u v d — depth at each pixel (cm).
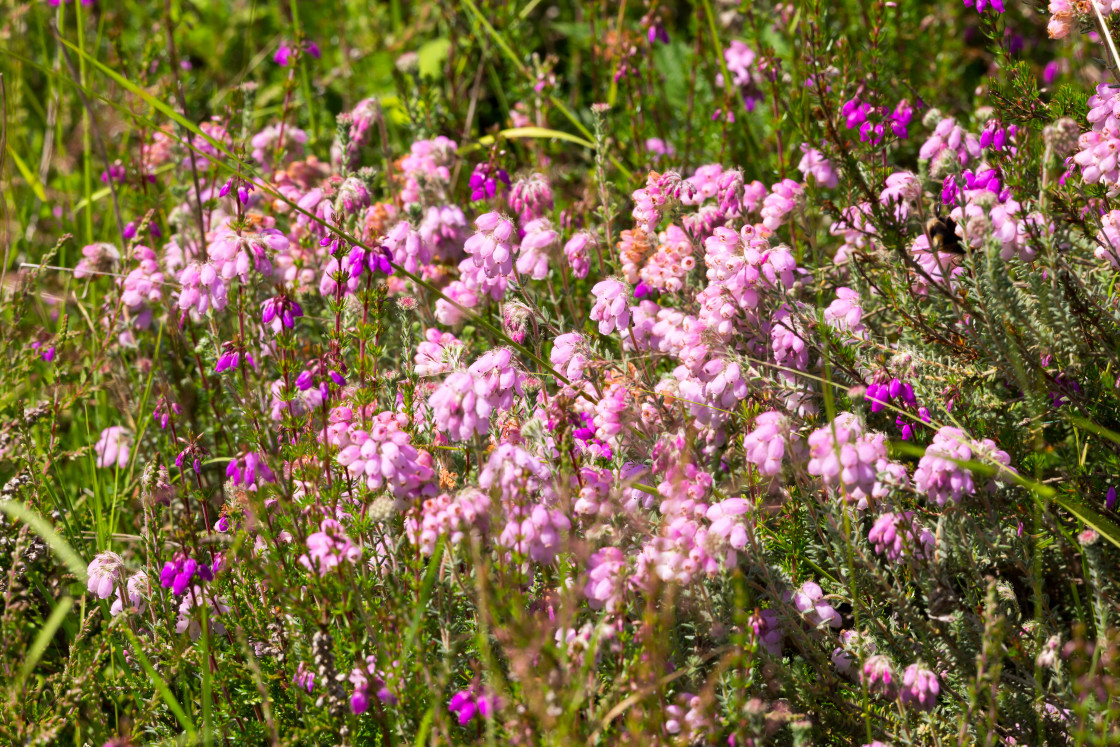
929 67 686
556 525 324
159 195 657
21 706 351
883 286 430
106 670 388
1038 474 361
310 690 352
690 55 676
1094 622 371
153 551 396
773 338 414
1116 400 391
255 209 591
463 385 358
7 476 502
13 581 374
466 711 314
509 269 433
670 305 520
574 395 380
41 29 743
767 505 411
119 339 525
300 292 529
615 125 709
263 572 352
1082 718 304
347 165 522
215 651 383
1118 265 393
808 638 357
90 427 571
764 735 328
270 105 832
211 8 890
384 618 332
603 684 343
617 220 599
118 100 770
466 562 337
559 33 842
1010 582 420
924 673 334
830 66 556
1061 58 639
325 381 377
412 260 488
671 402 407
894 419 423
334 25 852
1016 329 382
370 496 369
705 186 479
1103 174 395
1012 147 450
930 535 355
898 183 441
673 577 330
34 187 657
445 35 814
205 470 501
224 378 456
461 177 688
